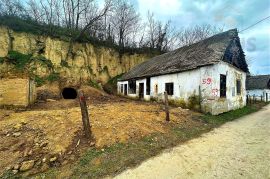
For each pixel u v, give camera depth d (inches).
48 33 1007.0
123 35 1461.6
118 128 300.4
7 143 260.2
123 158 223.0
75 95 912.9
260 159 210.4
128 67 1357.0
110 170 200.8
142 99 833.5
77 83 916.0
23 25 956.6
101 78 1178.0
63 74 964.6
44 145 251.9
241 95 688.4
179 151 244.8
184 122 380.5
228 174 181.8
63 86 869.8
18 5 1019.3
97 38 1270.9
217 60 488.1
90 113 383.2
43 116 361.7
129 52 1389.0
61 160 223.0
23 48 918.4
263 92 1509.6
